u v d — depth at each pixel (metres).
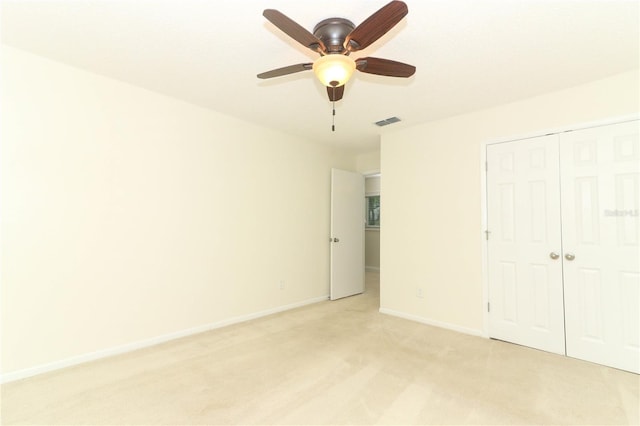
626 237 2.38
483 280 3.08
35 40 2.05
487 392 2.02
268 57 2.23
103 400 1.91
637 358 2.30
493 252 3.04
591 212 2.53
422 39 1.96
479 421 1.73
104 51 2.18
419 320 3.54
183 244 3.03
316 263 4.45
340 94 2.22
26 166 2.21
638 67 2.32
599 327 2.47
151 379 2.17
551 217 2.72
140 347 2.71
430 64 2.27
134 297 2.70
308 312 3.89
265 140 3.79
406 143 3.78
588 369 2.37
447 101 2.94
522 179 2.88
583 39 1.96
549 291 2.71
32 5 1.70
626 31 1.87
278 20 1.43
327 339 2.96
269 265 3.82
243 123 3.56
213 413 1.79
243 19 1.80
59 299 2.32
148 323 2.77
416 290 3.59
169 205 2.94
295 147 4.17
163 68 2.40
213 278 3.26
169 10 1.73
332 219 4.57
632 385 2.13
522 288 2.86
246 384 2.11
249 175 3.62
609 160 2.46
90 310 2.46
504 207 2.98
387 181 3.95
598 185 2.51
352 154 5.17
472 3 1.63
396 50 2.08
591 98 2.55
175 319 2.95
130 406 1.85
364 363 2.44
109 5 1.69
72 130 2.40
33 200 2.23
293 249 4.12
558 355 2.62
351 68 1.71
